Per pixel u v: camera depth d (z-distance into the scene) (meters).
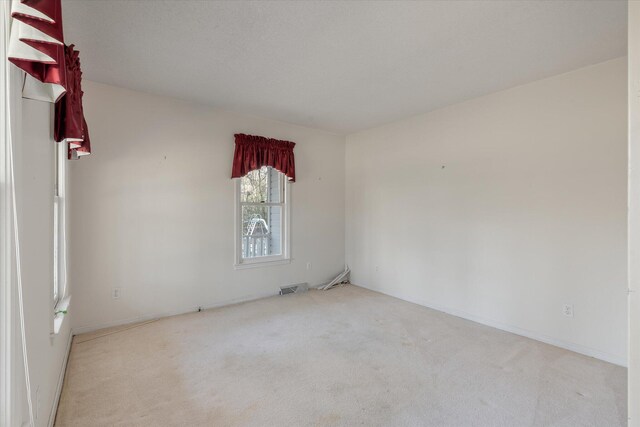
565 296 2.92
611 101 2.67
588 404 2.06
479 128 3.56
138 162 3.42
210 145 3.94
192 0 1.94
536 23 2.17
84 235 3.10
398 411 1.98
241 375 2.38
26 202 1.18
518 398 2.12
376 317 3.68
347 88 3.32
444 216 3.92
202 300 3.90
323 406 2.03
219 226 4.03
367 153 5.00
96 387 2.20
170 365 2.52
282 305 4.11
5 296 0.96
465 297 3.69
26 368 1.13
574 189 2.87
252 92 3.44
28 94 1.12
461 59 2.69
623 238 2.61
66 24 2.18
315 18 2.12
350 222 5.32
